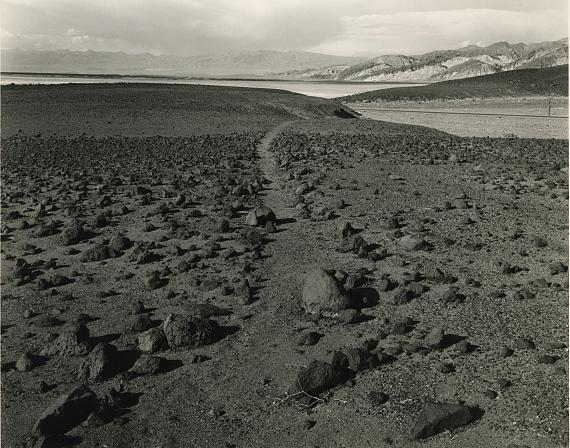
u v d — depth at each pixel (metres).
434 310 9.27
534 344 8.02
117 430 6.52
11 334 8.88
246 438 6.38
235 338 8.59
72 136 36.06
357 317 8.95
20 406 6.98
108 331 8.86
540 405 6.62
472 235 13.38
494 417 6.48
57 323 9.16
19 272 11.16
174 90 65.62
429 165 23.41
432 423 6.25
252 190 18.38
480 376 7.30
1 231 14.28
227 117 48.00
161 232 14.10
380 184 19.48
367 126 43.31
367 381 7.32
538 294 9.79
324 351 8.06
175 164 24.53
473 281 10.32
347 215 15.44
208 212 15.98
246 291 9.91
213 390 7.28
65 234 13.30
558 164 22.72
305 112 57.19
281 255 12.20
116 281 10.95
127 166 24.22
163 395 7.20
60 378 7.60
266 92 70.00
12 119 42.44
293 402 6.96
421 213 15.50
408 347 7.95
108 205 16.91
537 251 12.11
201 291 10.37
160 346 8.27
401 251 12.26
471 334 8.43
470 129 52.34
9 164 24.73
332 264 11.51
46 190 19.11
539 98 97.56
